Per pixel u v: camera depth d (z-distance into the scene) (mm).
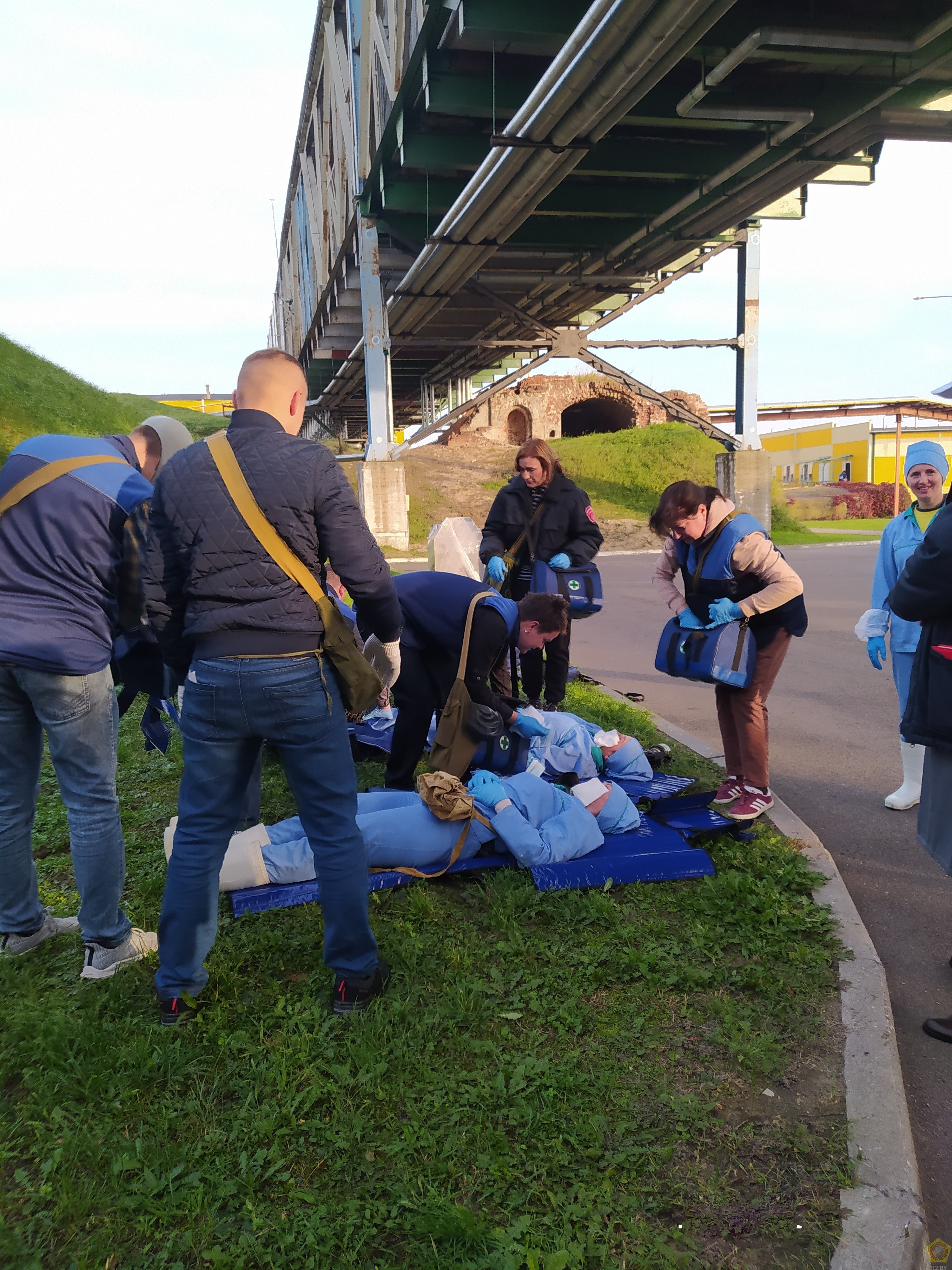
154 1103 2260
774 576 3924
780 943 3072
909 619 2773
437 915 3240
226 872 3307
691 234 22266
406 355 39094
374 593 2498
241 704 2354
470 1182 2016
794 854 3801
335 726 2488
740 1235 1900
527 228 22078
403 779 4320
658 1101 2295
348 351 34094
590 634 11547
